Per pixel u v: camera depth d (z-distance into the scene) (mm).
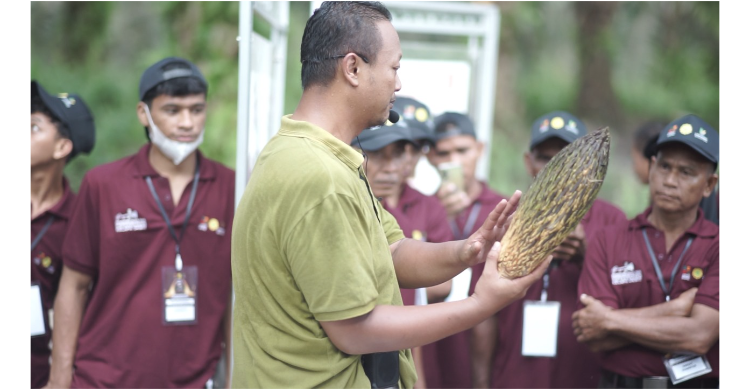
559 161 1765
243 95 2842
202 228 3279
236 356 1865
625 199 7590
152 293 3219
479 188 4348
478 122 5527
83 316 3330
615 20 7953
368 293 1672
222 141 6512
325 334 1760
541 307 3475
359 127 1816
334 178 1676
